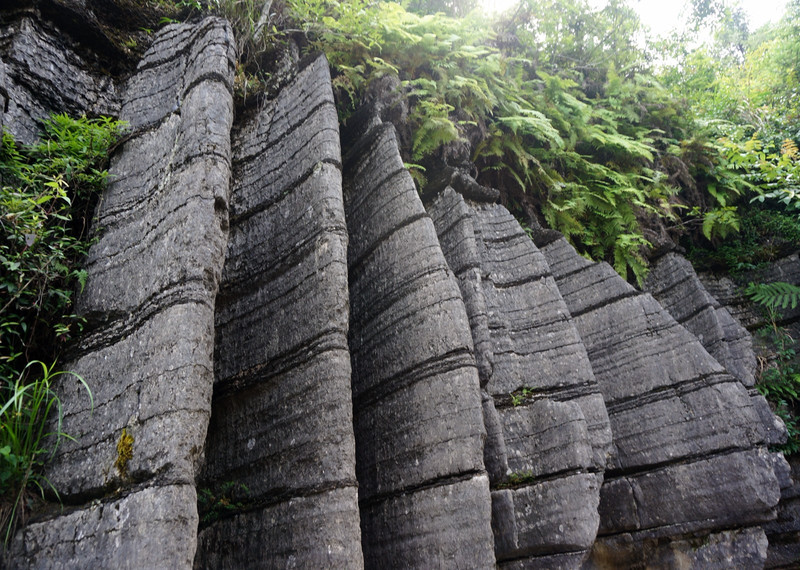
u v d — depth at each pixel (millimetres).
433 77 5613
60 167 3371
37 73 3828
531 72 7402
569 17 8617
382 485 3359
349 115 5082
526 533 3699
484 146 5871
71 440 2594
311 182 3639
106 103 4078
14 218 2846
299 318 3270
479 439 3156
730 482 4227
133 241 3129
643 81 8297
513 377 4238
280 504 2871
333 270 3248
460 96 5621
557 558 3650
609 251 6406
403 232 3877
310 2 5051
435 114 5156
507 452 3949
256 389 3256
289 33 5016
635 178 6895
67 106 3898
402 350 3578
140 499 2244
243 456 3143
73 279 3162
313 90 4059
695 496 4266
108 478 2377
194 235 2836
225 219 3049
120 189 3414
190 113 3322
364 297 3982
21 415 2588
